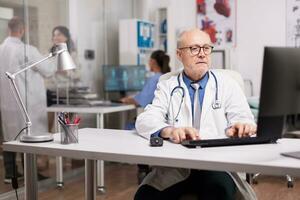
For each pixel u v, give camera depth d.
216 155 1.40
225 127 1.91
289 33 4.91
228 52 4.93
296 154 1.37
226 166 1.29
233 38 5.24
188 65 1.97
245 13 5.16
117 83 4.77
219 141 1.59
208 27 5.38
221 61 4.91
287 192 3.52
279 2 4.95
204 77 2.00
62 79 4.18
